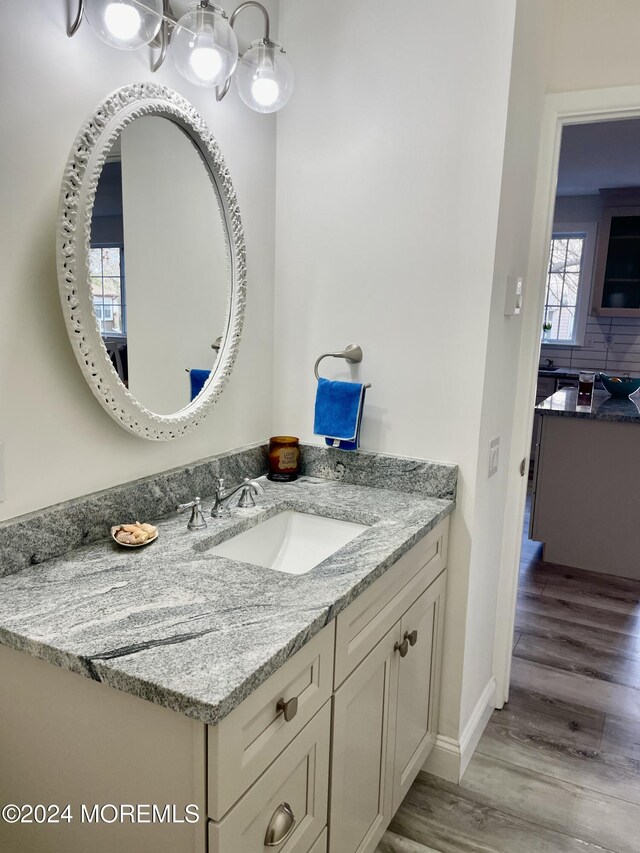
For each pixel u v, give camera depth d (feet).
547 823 5.98
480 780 6.53
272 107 5.24
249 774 3.22
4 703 3.64
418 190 5.89
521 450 7.31
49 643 3.26
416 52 5.71
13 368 3.92
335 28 6.04
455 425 6.04
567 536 12.34
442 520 5.86
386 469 6.33
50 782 3.57
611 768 6.71
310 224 6.45
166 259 4.94
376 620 4.66
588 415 11.74
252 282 6.32
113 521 4.73
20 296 3.91
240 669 3.06
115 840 3.40
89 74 4.18
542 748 7.01
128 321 4.59
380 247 6.14
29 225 3.90
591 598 10.93
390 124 5.92
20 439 4.02
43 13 3.83
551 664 8.72
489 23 5.38
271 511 5.66
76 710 3.36
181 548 4.56
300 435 6.87
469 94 5.54
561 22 6.69
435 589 5.95
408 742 5.72
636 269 18.34
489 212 5.60
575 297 20.07
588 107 6.65
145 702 3.10
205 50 4.39
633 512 11.73
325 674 3.94
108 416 4.66
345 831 4.57
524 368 7.21
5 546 3.97
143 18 3.88
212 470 5.82
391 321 6.20
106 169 4.26
